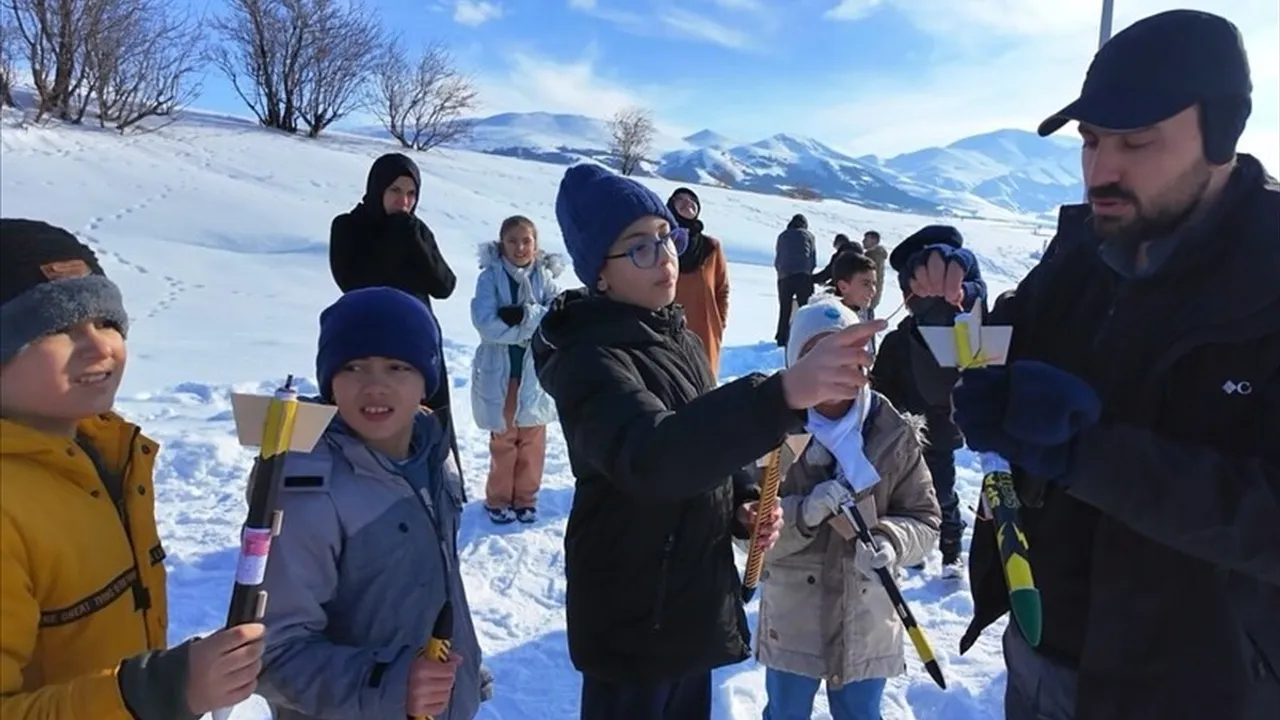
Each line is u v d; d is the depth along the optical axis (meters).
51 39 24.64
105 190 17.42
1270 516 1.46
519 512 5.32
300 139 29.38
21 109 24.98
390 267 4.61
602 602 2.35
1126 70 1.61
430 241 4.75
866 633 2.78
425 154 31.19
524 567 4.73
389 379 2.02
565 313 2.28
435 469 2.20
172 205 16.89
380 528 1.96
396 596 1.98
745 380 1.81
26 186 16.98
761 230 25.02
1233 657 1.66
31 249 1.45
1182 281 1.66
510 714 3.47
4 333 1.40
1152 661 1.70
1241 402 1.58
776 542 2.80
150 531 1.68
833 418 2.44
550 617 4.22
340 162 24.31
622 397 2.01
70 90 25.30
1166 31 1.59
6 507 1.38
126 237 14.58
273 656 1.83
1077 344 1.90
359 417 2.02
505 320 5.01
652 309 2.35
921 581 4.71
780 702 2.88
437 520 2.14
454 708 2.17
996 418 1.49
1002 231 31.67
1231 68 1.57
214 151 23.44
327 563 1.90
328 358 2.03
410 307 2.09
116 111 26.03
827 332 2.72
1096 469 1.47
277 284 12.76
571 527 2.42
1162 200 1.63
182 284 12.19
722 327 6.48
